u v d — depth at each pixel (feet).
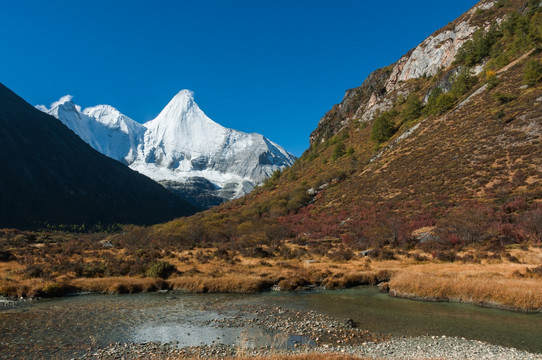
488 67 353.72
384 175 271.08
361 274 111.55
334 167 371.15
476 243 137.28
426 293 88.02
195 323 69.77
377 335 61.21
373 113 519.60
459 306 80.28
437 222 165.17
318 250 154.61
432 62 515.09
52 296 95.25
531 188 164.86
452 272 101.35
